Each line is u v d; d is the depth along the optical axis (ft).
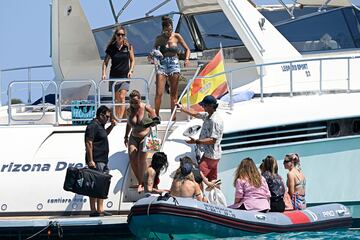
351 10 199.11
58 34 199.11
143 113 162.50
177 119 178.50
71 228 155.74
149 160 164.55
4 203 163.32
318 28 196.85
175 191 154.61
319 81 184.14
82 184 155.94
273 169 161.99
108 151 161.58
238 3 190.39
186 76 193.88
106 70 200.03
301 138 169.37
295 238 154.71
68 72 201.05
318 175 169.78
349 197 170.81
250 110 169.58
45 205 162.81
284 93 183.93
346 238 155.53
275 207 160.66
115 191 162.30
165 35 176.86
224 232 152.56
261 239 152.76
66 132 171.22
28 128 172.04
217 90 177.78
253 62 191.21
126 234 158.20
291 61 177.88
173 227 149.89
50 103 203.82
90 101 179.83
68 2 198.59
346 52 194.90
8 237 157.38
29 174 164.45
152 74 194.90
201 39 204.54
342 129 170.91
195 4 204.95
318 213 161.38
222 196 159.74
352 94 174.50
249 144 167.84
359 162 170.91
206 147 161.17
